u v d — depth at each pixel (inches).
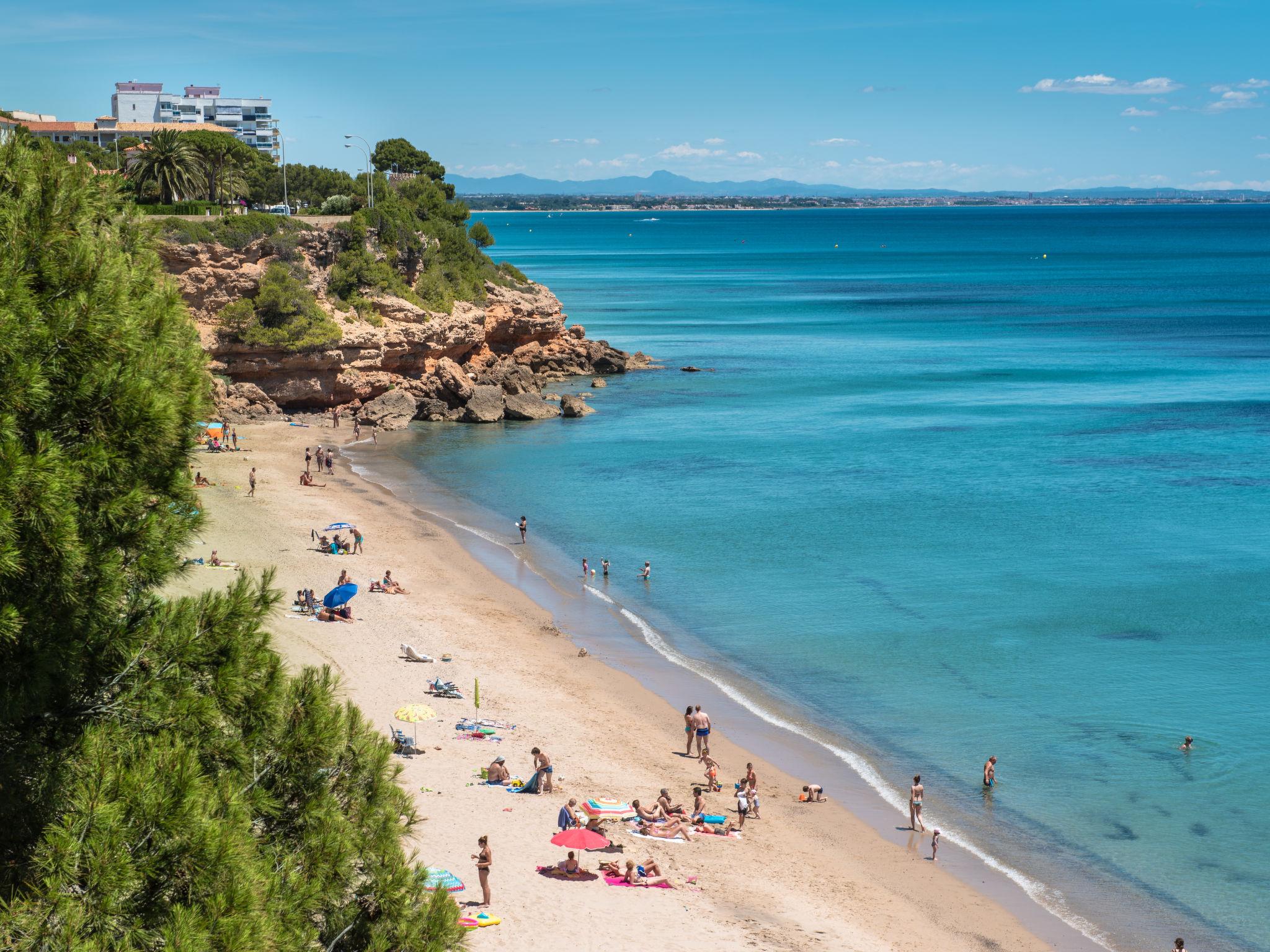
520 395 4074.8
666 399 4480.8
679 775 1418.6
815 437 3725.4
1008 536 2554.1
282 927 526.3
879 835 1289.4
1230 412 4084.6
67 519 503.5
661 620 2022.6
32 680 518.3
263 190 6309.1
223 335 3563.0
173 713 561.3
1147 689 1708.9
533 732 1504.7
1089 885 1189.1
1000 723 1594.5
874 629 1974.7
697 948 1014.4
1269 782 1414.9
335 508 2704.2
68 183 593.9
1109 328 6692.9
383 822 628.4
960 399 4471.0
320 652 1707.7
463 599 2082.9
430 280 4254.4
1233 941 1088.2
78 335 550.9
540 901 1073.5
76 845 469.1
